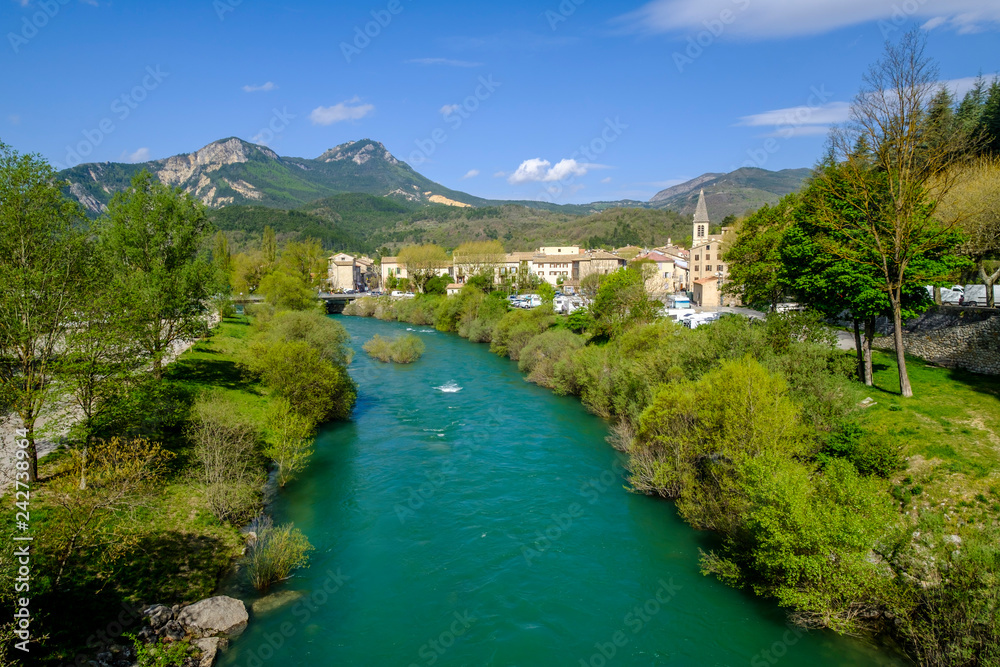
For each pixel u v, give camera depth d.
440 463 30.47
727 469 21.50
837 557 16.39
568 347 49.50
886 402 26.33
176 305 30.95
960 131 34.25
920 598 15.48
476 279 104.81
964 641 13.87
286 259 118.00
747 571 19.19
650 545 21.84
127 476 18.12
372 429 36.66
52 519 16.66
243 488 23.28
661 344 36.56
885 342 39.50
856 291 28.66
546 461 30.75
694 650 16.03
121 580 16.86
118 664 13.96
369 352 65.31
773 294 47.09
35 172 19.59
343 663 15.25
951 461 20.69
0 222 18.67
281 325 46.97
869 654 15.52
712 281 85.38
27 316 18.11
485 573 19.91
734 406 21.78
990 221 32.62
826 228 30.78
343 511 24.59
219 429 24.39
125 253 31.52
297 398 35.09
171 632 15.44
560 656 15.83
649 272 84.94
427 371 56.44
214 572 18.81
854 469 19.06
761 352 28.19
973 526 17.86
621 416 33.91
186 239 33.50
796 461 20.77
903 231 26.56
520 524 23.50
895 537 16.03
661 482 24.69
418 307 101.56
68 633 14.38
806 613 17.31
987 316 30.44
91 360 19.53
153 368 30.31
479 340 77.94
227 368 40.59
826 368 26.61
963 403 25.41
